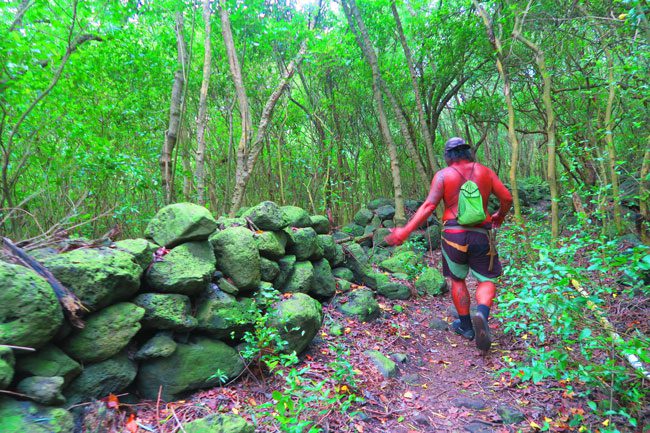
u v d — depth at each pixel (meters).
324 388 2.68
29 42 3.41
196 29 6.23
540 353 2.33
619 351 2.35
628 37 4.18
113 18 4.14
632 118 4.35
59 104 3.94
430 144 7.42
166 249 2.82
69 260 2.19
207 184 7.36
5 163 3.38
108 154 4.43
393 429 2.47
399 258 5.74
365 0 7.52
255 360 2.93
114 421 2.11
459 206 3.50
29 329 1.85
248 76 7.09
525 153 15.92
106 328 2.26
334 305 4.16
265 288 3.24
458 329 3.92
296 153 8.38
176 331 2.60
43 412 1.81
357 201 9.40
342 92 8.51
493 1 5.95
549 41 5.49
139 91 5.36
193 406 2.45
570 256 3.43
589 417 2.43
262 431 2.26
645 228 4.52
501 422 2.54
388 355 3.40
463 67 7.73
